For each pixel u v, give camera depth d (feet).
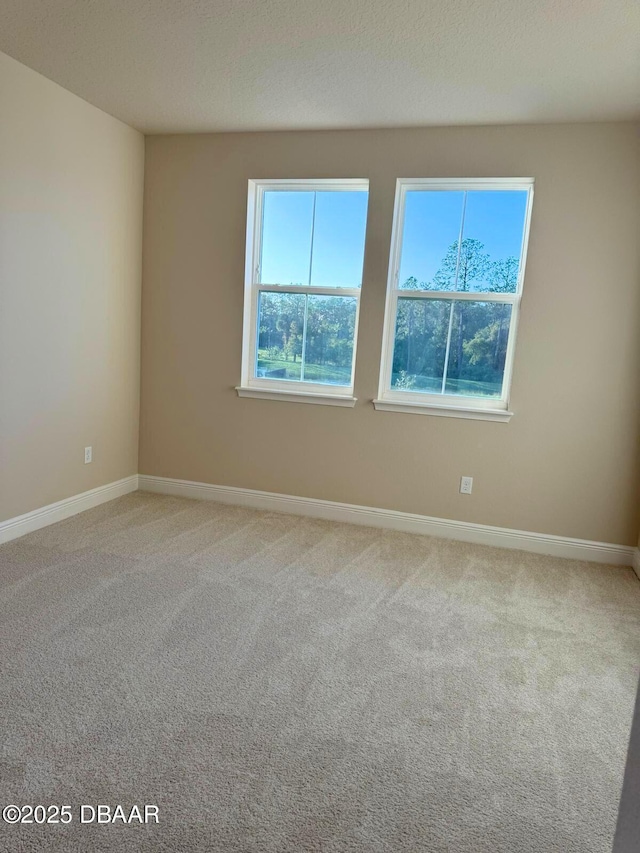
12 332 9.16
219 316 11.96
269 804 4.57
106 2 6.81
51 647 6.56
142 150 11.80
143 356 12.62
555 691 6.34
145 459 12.84
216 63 8.30
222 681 6.14
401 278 11.08
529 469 10.64
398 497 11.43
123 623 7.19
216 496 12.56
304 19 6.95
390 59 7.85
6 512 9.52
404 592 8.65
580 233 9.85
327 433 11.67
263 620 7.51
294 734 5.40
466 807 4.67
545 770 5.14
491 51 7.47
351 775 4.93
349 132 10.66
